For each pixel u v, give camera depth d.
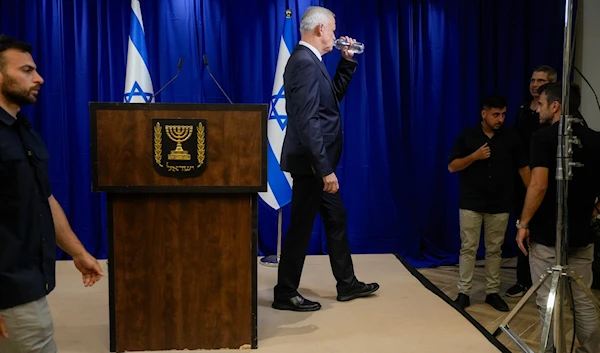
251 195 2.08
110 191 1.99
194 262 2.08
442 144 4.55
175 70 4.16
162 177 2.01
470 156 3.30
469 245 3.39
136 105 1.98
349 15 4.34
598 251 3.63
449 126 4.53
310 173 2.49
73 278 3.22
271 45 4.25
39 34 4.05
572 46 2.06
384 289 2.97
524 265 3.62
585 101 4.52
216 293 2.10
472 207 3.36
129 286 2.06
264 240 4.43
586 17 4.46
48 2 4.03
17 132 1.48
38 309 1.48
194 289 2.09
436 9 4.44
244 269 2.10
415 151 4.52
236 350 2.11
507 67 4.58
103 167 1.99
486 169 3.32
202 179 2.02
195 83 4.18
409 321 2.45
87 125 4.13
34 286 1.46
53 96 4.06
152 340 2.08
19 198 1.44
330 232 2.73
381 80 4.41
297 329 2.35
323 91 2.50
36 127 4.12
